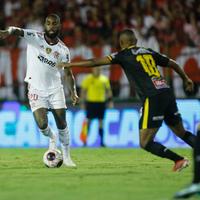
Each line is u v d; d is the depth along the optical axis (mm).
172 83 69688
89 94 66312
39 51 38656
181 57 70188
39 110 38719
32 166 40500
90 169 38031
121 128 68688
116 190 27672
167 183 30172
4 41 70375
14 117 67188
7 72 68188
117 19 74812
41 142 67062
